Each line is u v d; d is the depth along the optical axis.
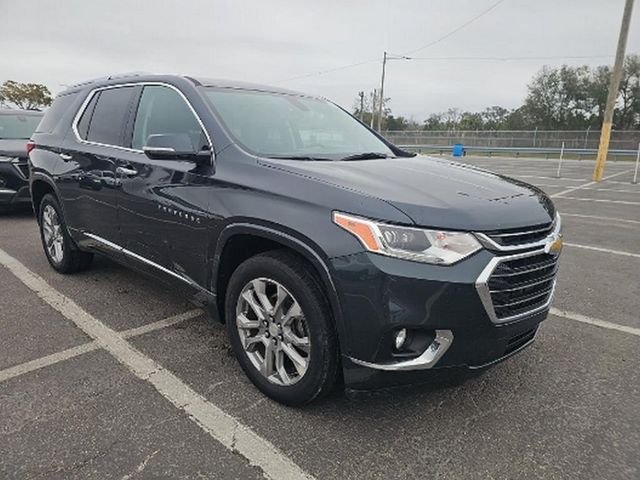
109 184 3.73
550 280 2.71
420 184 2.65
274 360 2.75
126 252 3.73
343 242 2.30
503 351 2.47
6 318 3.81
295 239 2.46
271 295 2.79
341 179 2.56
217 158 2.98
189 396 2.80
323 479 2.20
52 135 4.70
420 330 2.27
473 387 2.98
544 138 37.47
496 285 2.31
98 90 4.32
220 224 2.82
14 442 2.38
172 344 3.43
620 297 4.56
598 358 3.38
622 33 16.52
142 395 2.80
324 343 2.45
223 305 3.09
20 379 2.94
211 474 2.21
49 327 3.67
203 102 3.26
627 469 2.30
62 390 2.83
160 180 3.25
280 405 2.73
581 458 2.37
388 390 2.38
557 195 12.02
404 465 2.29
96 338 3.50
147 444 2.39
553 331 3.81
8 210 7.86
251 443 2.41
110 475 2.18
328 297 2.40
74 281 4.66
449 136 40.97
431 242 2.23
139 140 3.63
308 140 3.47
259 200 2.65
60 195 4.43
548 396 2.90
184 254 3.15
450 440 2.48
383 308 2.23
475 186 2.77
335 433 2.51
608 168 22.61
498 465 2.31
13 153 7.19
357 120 4.29
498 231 2.35
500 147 38.59
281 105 3.72
